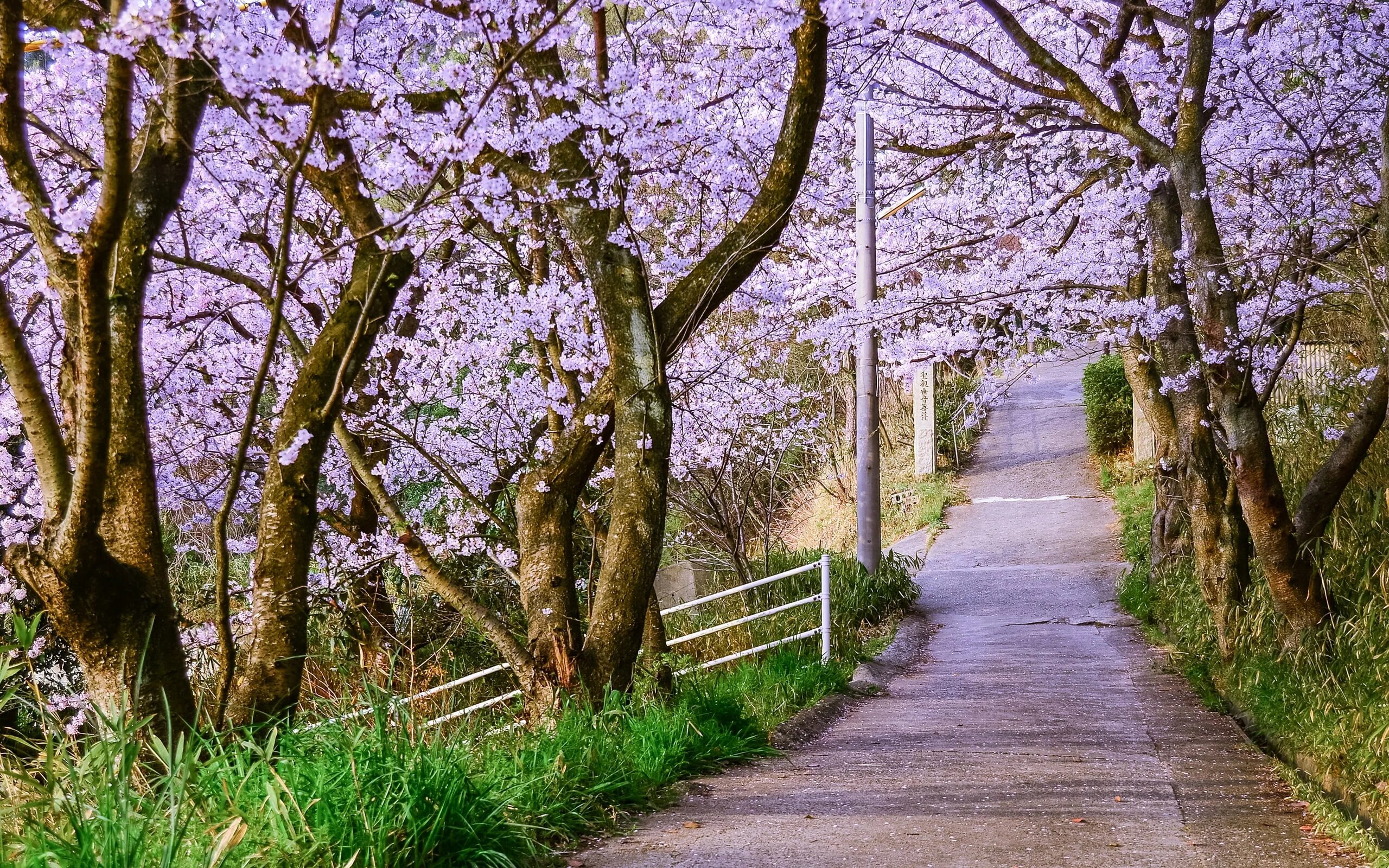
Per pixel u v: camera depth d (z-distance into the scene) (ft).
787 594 41.04
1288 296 28.96
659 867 13.73
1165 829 15.79
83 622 15.15
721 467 40.01
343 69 16.03
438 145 18.75
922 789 18.37
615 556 22.61
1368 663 21.12
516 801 14.58
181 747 12.09
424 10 26.86
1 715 25.64
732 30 30.86
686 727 20.26
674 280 32.81
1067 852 14.51
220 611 15.19
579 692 21.59
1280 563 25.09
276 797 11.59
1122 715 26.03
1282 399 41.60
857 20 21.88
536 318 29.22
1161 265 31.94
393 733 14.82
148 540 16.03
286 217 13.60
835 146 43.14
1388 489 24.58
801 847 14.62
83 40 18.17
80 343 13.76
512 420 33.65
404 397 31.83
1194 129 25.05
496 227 25.26
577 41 31.40
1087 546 57.88
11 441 29.37
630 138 23.04
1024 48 25.66
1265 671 25.61
